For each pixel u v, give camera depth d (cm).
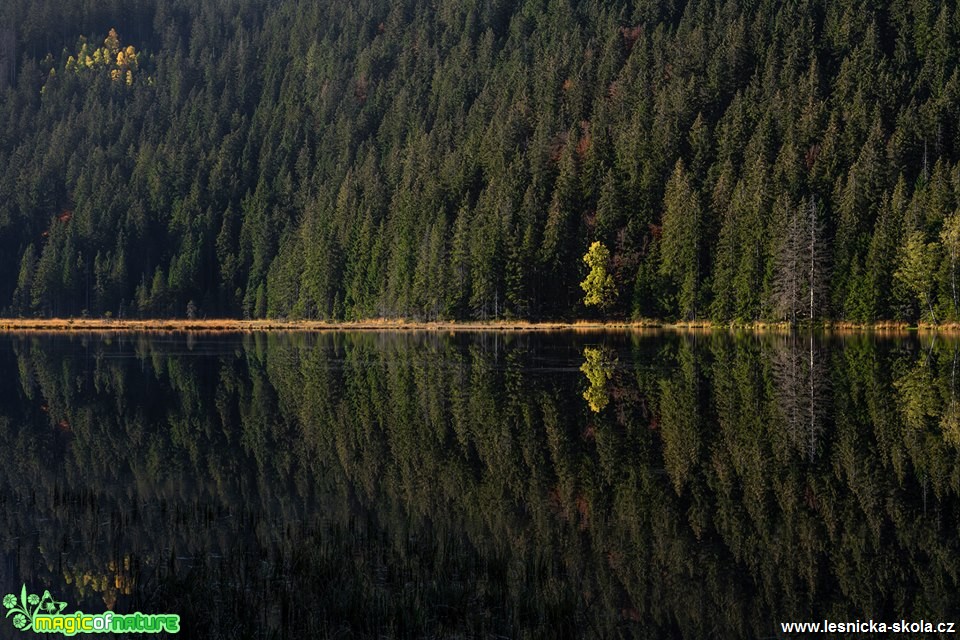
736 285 11488
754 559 2412
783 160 11975
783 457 3553
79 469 3594
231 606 1938
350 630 1830
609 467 3431
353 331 13100
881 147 11662
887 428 4081
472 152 15712
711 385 5547
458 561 2262
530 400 5041
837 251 11038
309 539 2497
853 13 15338
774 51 15188
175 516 2811
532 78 17300
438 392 5481
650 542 2534
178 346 9962
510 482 3241
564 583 2162
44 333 13275
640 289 12500
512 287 13025
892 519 2753
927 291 10244
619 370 6462
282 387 5975
